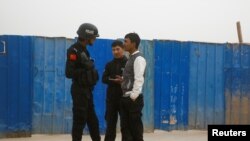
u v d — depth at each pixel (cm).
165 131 873
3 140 760
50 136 798
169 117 868
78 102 599
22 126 784
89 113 621
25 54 782
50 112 802
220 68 898
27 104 786
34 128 795
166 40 863
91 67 602
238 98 906
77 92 599
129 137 591
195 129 886
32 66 787
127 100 577
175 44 870
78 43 604
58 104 805
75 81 601
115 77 637
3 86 773
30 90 786
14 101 779
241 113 909
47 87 798
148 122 855
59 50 802
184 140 800
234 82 903
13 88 778
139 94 576
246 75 909
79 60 595
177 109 873
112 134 643
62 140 764
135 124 578
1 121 774
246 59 908
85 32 598
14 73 778
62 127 809
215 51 894
